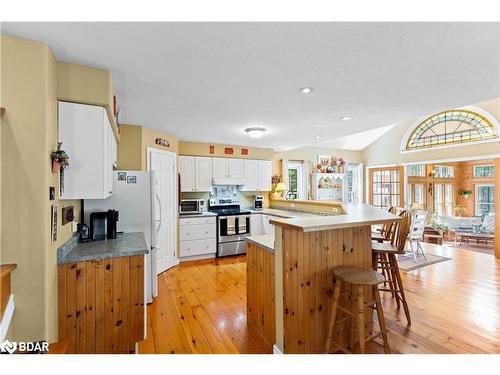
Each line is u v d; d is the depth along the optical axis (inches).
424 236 270.8
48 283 62.5
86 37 60.3
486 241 269.1
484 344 86.1
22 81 60.3
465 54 67.6
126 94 97.9
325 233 83.0
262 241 94.8
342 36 59.4
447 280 146.8
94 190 76.7
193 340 89.8
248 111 118.9
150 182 121.4
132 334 79.7
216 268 169.8
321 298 82.3
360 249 89.9
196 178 198.1
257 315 93.7
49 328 63.7
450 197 344.2
